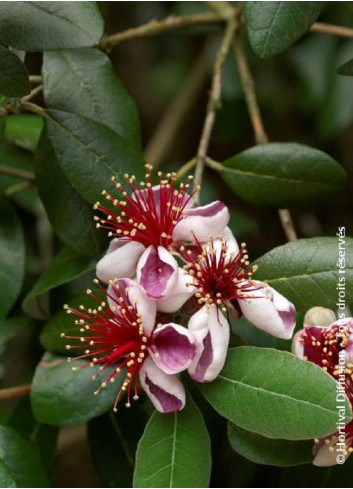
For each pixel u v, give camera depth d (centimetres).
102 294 75
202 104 97
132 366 70
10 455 75
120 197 75
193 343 69
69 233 76
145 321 70
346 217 93
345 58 90
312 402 68
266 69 93
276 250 73
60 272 77
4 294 77
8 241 77
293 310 70
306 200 78
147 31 82
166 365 69
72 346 72
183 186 72
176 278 70
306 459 72
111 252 72
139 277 70
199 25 83
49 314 79
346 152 93
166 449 70
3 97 76
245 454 72
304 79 91
